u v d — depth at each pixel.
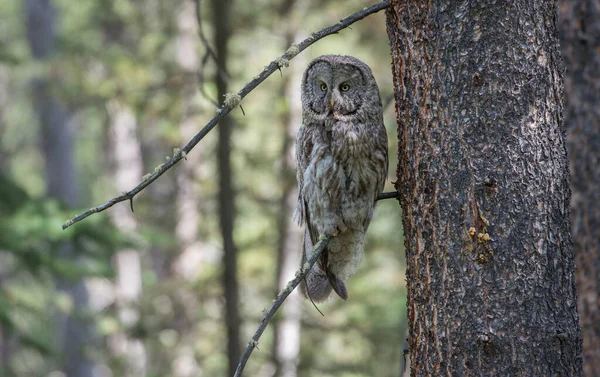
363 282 19.58
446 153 5.22
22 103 40.59
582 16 9.48
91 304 31.83
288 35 19.52
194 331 19.55
